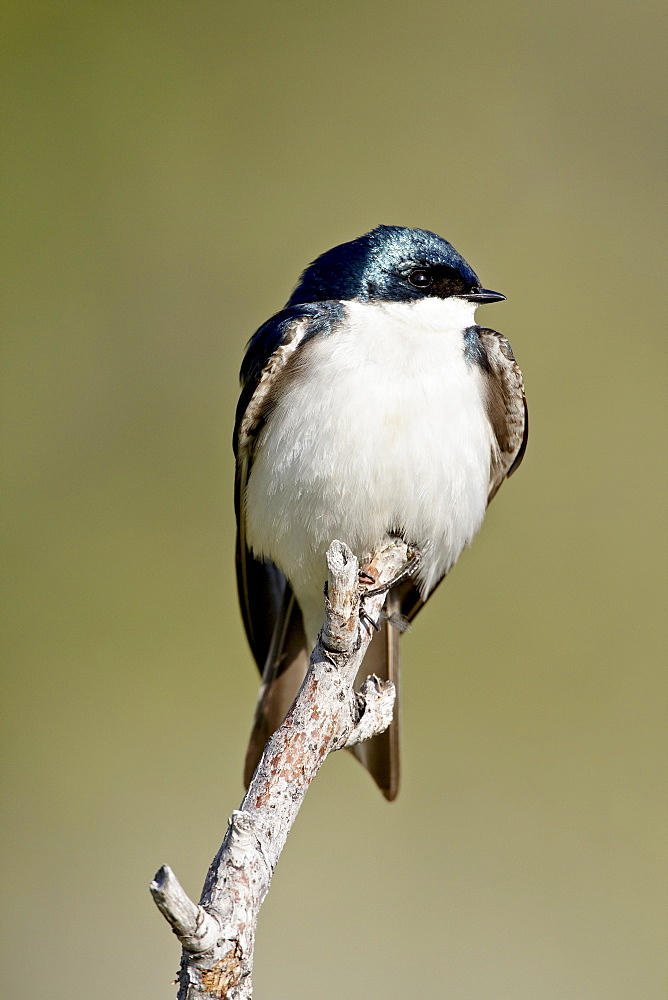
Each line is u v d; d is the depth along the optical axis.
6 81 15.80
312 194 16.27
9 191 15.52
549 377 15.56
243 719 14.18
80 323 15.31
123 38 16.20
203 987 5.10
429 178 16.45
